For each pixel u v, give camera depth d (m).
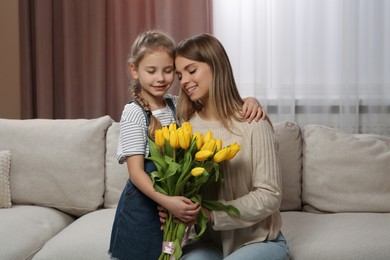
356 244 1.84
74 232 2.04
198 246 1.64
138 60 1.64
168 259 1.49
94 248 1.89
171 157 1.47
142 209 1.54
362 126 3.31
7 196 2.39
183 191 1.47
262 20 3.26
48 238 2.13
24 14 3.41
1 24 3.44
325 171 2.28
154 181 1.47
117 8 3.37
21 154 2.45
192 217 1.44
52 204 2.43
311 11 3.28
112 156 2.45
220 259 1.59
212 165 1.44
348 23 3.21
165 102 1.76
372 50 3.24
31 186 2.43
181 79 1.65
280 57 3.28
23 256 1.92
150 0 3.37
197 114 1.74
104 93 3.42
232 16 3.33
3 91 3.48
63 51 3.44
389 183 2.24
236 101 1.69
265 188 1.57
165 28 3.33
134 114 1.59
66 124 2.51
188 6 3.32
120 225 1.56
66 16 3.36
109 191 2.42
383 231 1.95
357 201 2.24
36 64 3.41
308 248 1.84
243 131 1.63
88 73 3.40
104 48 3.40
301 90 3.34
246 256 1.50
